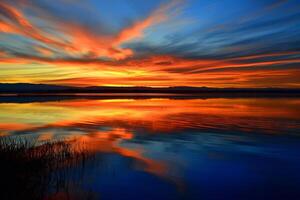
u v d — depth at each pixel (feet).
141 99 210.38
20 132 55.36
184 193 25.64
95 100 186.50
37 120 74.33
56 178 28.27
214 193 25.73
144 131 57.11
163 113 94.27
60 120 74.64
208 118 78.89
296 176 30.12
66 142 45.29
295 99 207.72
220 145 43.98
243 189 26.73
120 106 128.36
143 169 31.94
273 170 31.94
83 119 77.36
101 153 38.60
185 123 68.64
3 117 80.18
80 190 25.57
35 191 24.45
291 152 39.37
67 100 182.80
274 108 112.98
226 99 209.97
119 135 52.54
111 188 26.37
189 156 37.58
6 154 29.58
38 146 40.09
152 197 24.76
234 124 66.49
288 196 25.30
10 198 22.00
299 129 58.39
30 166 28.99
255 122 69.92
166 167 32.96
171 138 49.65
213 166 33.37
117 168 32.09
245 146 43.09
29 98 209.36
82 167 32.07
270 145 43.62
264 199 24.62
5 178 24.68
